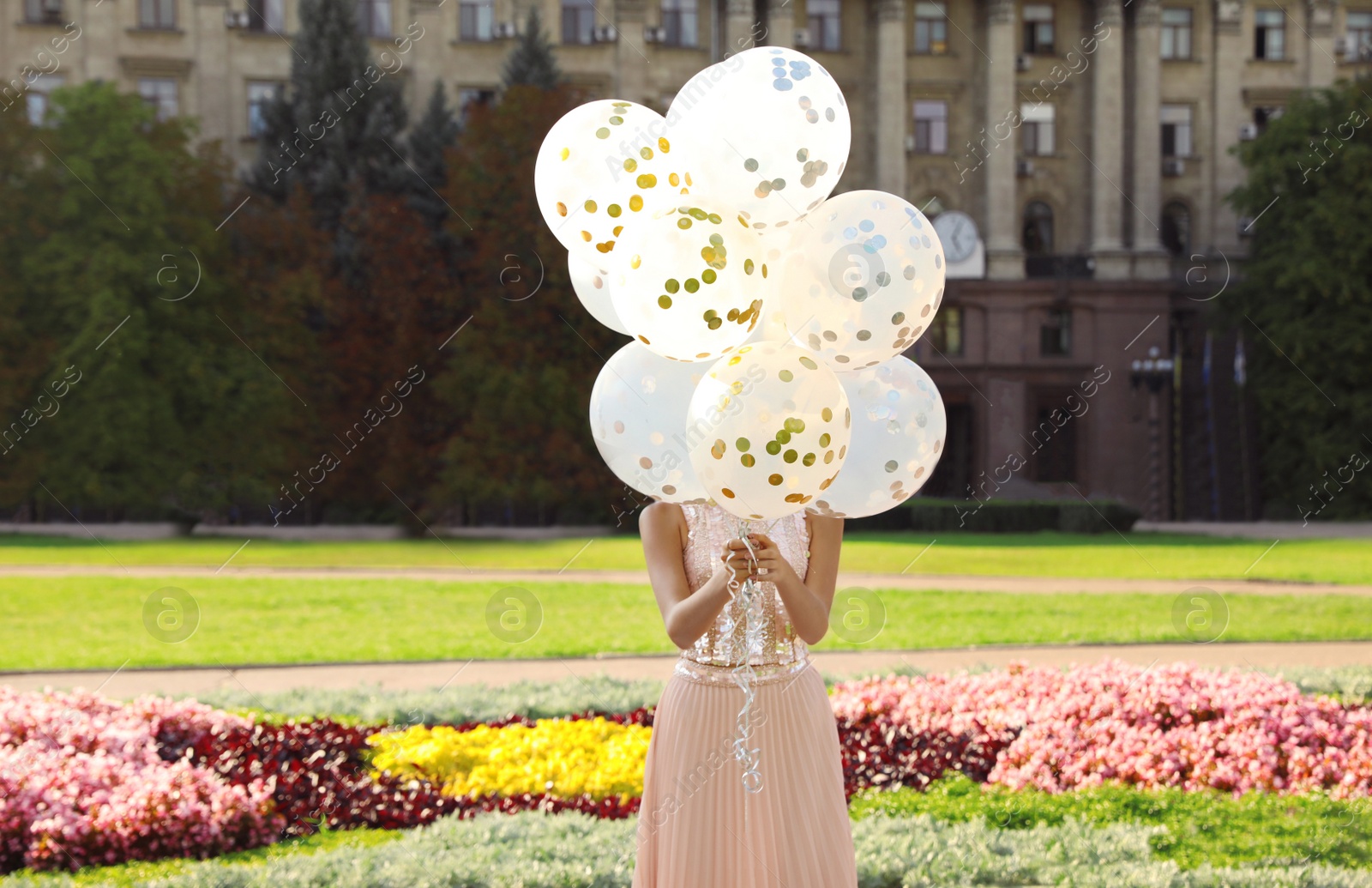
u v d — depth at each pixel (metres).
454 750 6.25
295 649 10.71
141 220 23.73
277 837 5.20
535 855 4.61
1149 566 17.19
